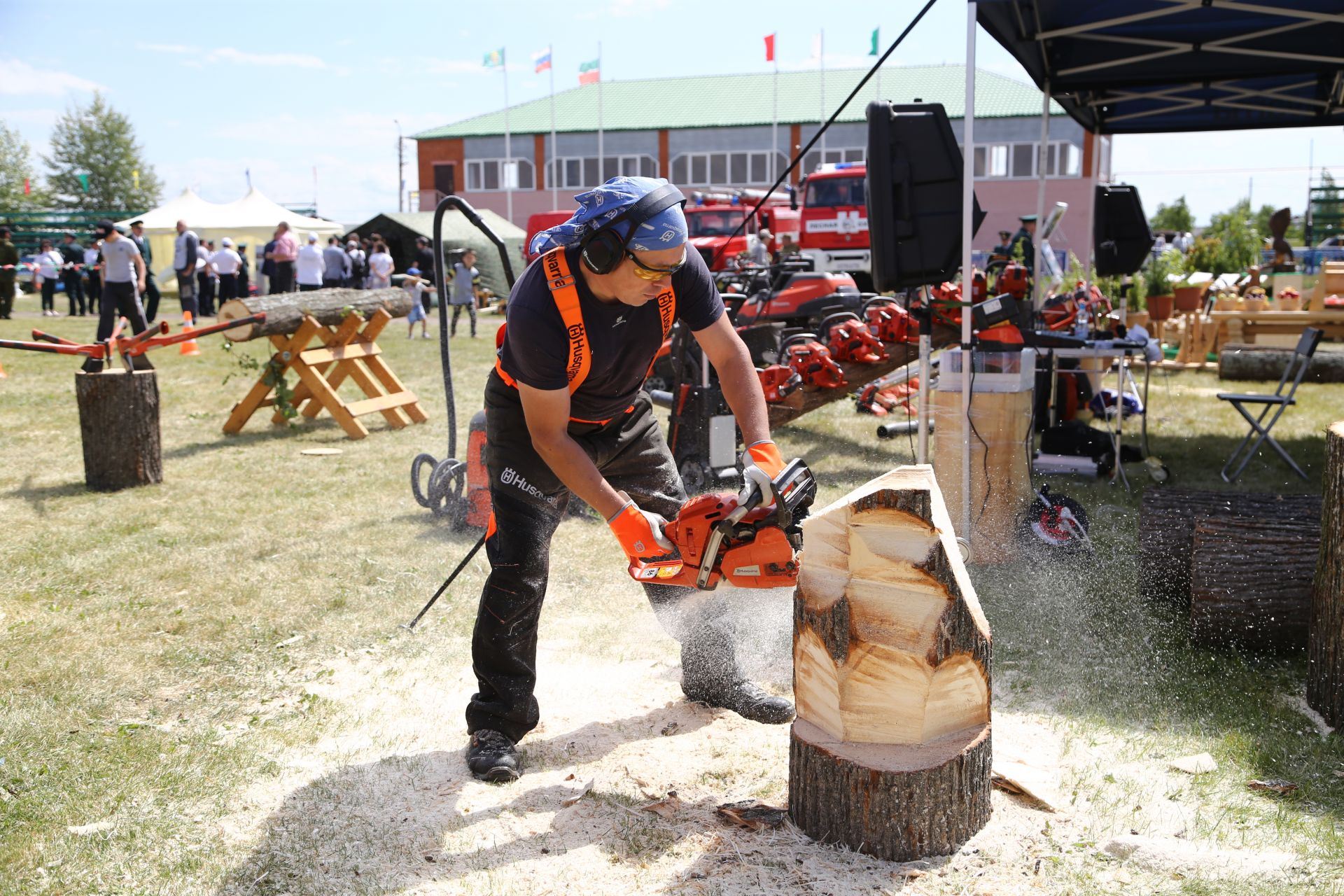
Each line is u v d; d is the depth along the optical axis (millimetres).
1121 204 9078
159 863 2486
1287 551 3637
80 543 5297
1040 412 7586
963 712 2477
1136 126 9180
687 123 36125
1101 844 2475
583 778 2871
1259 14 6270
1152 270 14578
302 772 2930
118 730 3203
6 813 2703
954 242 4824
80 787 2834
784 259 16781
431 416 9398
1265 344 12000
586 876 2404
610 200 2369
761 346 9289
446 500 5695
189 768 2941
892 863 2391
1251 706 3291
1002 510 4898
